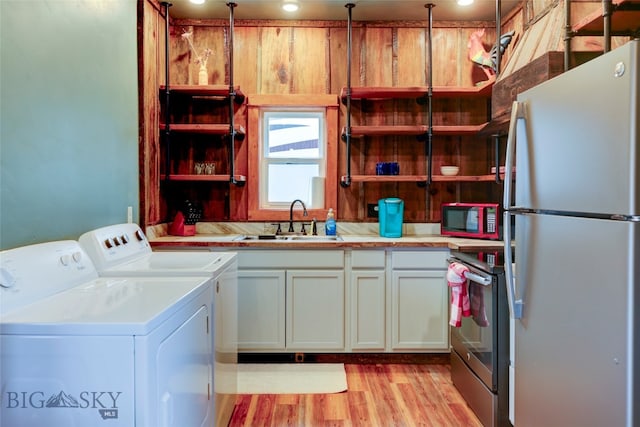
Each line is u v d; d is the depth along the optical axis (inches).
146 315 45.7
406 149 136.9
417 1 122.0
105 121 85.7
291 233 132.0
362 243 113.0
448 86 134.0
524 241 60.3
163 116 128.2
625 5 68.3
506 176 61.8
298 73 135.7
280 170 138.6
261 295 113.6
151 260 83.4
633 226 40.4
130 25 99.8
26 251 55.3
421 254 114.1
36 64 61.7
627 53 40.5
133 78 102.1
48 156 64.9
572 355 49.7
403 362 117.5
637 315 40.5
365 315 114.5
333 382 104.8
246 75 135.4
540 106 56.3
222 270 77.0
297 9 127.1
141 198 109.2
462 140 136.8
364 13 130.1
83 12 75.9
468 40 135.9
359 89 125.6
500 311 78.4
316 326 114.3
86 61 77.1
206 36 135.2
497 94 105.1
